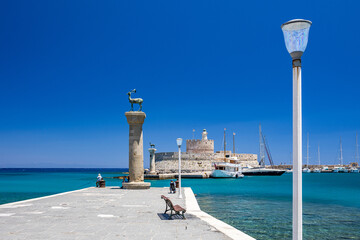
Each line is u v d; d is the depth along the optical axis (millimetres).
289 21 5500
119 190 26969
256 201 28750
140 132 28656
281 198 31406
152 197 21047
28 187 52312
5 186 55156
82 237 9289
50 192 40500
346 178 97562
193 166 95062
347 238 14555
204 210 22703
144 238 9234
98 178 31266
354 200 31391
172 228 10680
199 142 99938
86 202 17969
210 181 67875
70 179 87812
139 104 28562
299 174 5355
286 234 14875
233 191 40625
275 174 98625
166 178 77188
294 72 5504
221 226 11047
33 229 10359
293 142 5473
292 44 5516
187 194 23719
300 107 5422
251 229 16047
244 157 111062
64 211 14414
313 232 15781
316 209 24328
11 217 12688
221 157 100812
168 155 99750
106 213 13883
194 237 9391
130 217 12867
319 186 56188
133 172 28375
